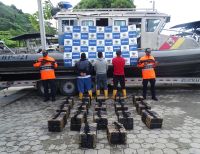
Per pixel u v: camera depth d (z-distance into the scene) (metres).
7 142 4.67
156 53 8.54
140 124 5.49
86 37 8.22
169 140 4.58
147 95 8.51
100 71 7.85
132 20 8.83
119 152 4.12
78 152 4.16
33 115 6.44
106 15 8.78
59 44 9.12
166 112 6.38
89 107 7.05
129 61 8.20
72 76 8.55
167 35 8.98
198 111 6.45
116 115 6.14
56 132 5.11
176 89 9.56
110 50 8.23
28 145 4.51
